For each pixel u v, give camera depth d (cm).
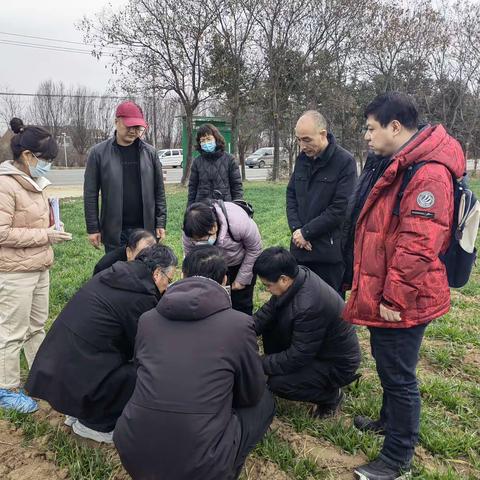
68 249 862
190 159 2248
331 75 2452
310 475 281
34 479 275
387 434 275
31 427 317
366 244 257
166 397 224
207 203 375
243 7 2088
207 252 271
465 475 283
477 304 583
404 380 262
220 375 231
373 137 258
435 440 304
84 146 5150
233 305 414
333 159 378
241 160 2717
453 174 243
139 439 224
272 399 289
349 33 2298
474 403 357
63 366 283
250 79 2327
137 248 323
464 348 448
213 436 223
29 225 338
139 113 420
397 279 237
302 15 2238
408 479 270
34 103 5191
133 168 445
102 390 286
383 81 2548
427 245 231
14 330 344
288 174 2877
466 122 2616
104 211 444
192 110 2159
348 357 324
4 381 346
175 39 1978
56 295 573
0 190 323
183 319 239
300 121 367
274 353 351
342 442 304
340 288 411
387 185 245
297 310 303
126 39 1980
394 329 255
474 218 249
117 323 286
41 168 337
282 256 297
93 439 306
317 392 328
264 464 289
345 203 374
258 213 1406
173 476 221
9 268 330
